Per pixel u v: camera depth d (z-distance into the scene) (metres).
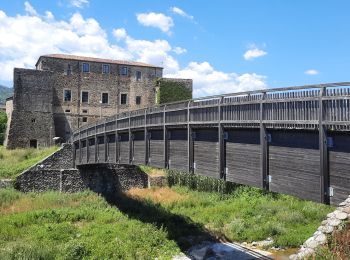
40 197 34.62
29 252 18.50
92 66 64.06
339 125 10.16
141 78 67.38
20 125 57.16
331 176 10.55
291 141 11.88
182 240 23.47
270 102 12.43
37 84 58.81
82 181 39.28
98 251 19.97
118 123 25.69
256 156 13.37
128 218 28.22
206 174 16.14
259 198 36.75
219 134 15.04
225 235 25.34
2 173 38.50
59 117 61.41
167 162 19.20
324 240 11.57
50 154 42.78
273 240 24.08
